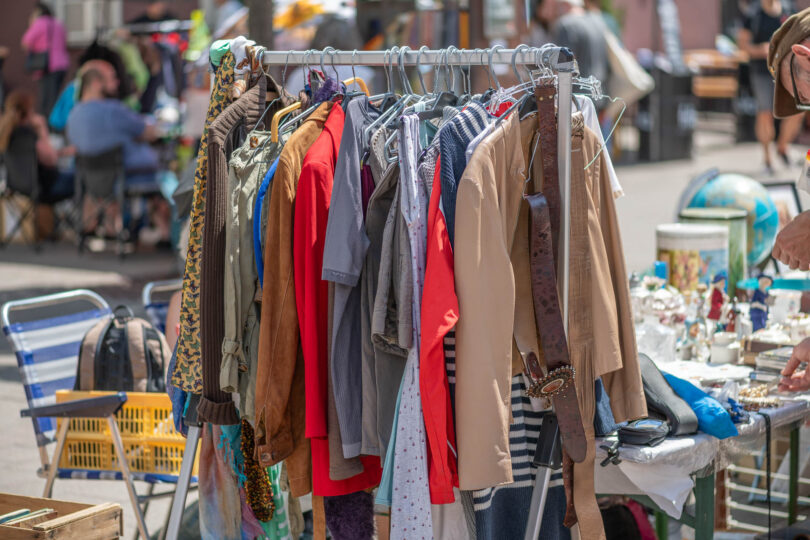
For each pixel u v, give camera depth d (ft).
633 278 12.08
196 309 9.05
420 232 8.17
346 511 9.41
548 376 8.04
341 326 8.41
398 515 8.15
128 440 11.12
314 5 28.73
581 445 8.07
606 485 9.67
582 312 8.29
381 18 28.71
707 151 47.24
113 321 12.28
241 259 8.80
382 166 8.48
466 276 7.79
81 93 29.12
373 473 9.02
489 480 7.86
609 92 36.24
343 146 8.34
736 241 13.74
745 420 9.64
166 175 28.71
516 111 8.11
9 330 12.37
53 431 12.01
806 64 9.09
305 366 8.46
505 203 8.02
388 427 8.34
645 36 49.62
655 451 8.80
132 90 33.96
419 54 8.66
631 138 53.47
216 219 8.70
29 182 30.07
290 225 8.49
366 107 8.65
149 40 33.73
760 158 43.60
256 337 8.91
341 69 23.07
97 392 11.11
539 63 8.02
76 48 40.91
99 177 28.22
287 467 8.95
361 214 8.25
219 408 8.84
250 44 9.32
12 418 16.78
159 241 31.01
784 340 11.41
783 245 10.08
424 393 7.91
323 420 8.53
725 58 56.44
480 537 8.69
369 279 8.36
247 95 9.20
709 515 9.43
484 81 24.80
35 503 9.48
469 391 7.84
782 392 10.59
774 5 38.11
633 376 8.59
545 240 7.94
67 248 31.50
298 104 9.28
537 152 8.29
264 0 16.72
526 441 9.02
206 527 10.30
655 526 11.55
